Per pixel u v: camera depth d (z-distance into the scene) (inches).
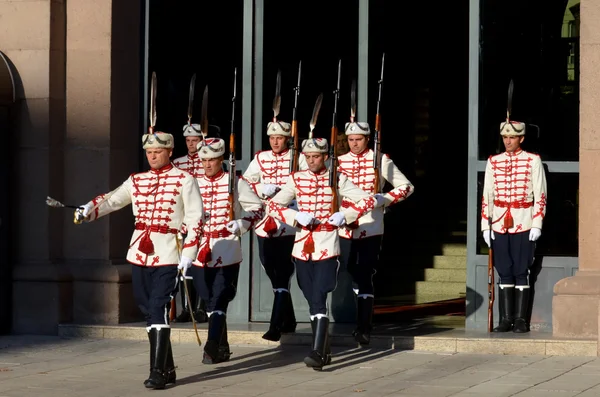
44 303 486.9
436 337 441.1
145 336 473.1
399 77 684.7
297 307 500.1
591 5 437.1
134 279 375.9
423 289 594.9
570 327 437.4
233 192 408.8
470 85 475.5
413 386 363.9
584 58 438.0
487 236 459.5
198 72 509.0
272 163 459.2
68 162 494.3
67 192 494.6
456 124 732.7
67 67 493.4
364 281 435.8
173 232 374.3
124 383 373.4
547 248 466.6
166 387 365.7
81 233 492.4
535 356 427.2
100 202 376.5
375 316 524.7
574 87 464.4
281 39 507.5
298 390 358.3
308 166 413.7
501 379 375.6
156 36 509.0
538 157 455.5
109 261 489.4
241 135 503.8
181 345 459.2
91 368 403.2
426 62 728.3
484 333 453.4
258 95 503.8
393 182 435.2
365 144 441.4
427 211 693.3
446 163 730.2
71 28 492.4
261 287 499.2
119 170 493.0
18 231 493.0
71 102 492.4
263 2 504.1
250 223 405.1
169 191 373.1
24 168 490.9
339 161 443.2
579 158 443.8
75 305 490.0
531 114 470.0
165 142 375.2
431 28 726.5
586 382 367.9
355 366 405.4
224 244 407.5
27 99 489.7
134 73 501.7
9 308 492.1
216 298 408.8
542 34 468.4
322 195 402.6
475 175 475.5
